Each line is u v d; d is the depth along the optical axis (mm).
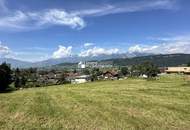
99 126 23625
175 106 34250
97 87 67625
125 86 67812
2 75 75188
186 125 24250
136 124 24438
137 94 48438
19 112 30250
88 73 184125
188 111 30875
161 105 35094
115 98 42500
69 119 26500
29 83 114938
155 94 48188
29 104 36312
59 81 134375
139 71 143875
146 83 77188
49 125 23938
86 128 22922
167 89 56406
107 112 30109
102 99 41344
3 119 26359
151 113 29562
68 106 34438
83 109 32125
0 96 47469
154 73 129000
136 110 31391
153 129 22766
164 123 24906
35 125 23906
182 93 49094
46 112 30250
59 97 44750
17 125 23828
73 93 51281
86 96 45656
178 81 79750
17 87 101812
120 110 31391
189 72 137625
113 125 24000
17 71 119062
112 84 79000
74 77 163375
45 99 42062
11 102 38375
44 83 121375
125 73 159750
